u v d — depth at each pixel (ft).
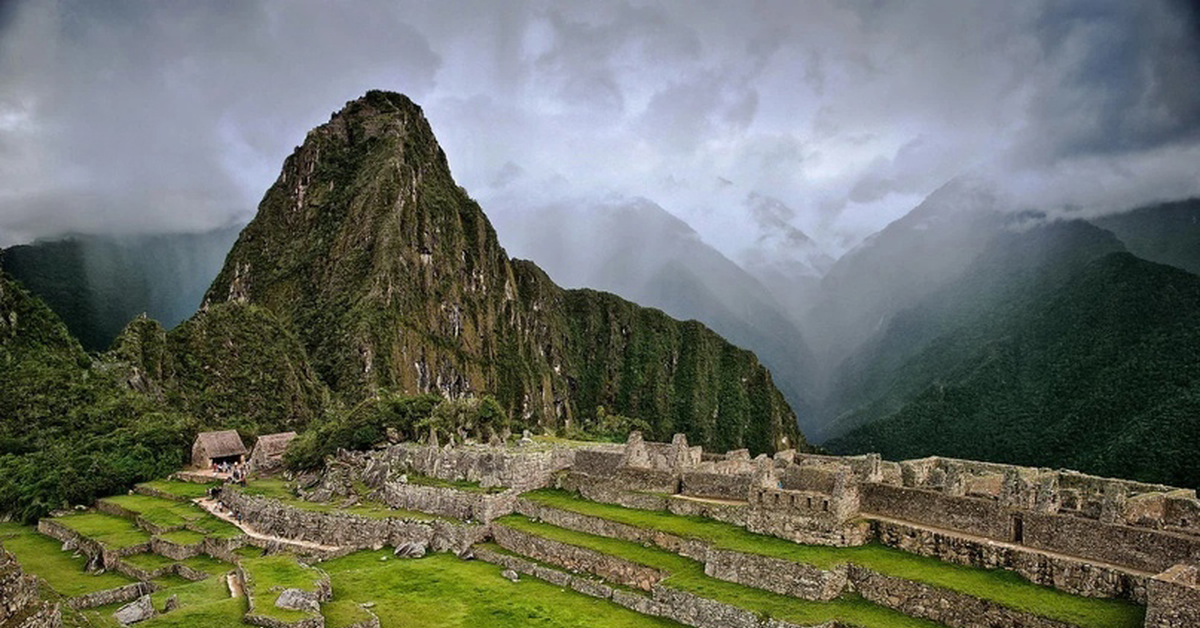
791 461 182.19
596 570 145.07
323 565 165.48
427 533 175.83
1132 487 151.43
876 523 127.03
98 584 172.04
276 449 304.71
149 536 202.69
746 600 116.67
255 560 145.48
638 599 130.72
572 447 212.84
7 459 309.22
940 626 104.73
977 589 105.29
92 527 216.33
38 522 238.07
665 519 154.30
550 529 164.66
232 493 225.56
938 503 123.95
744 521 144.97
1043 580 106.01
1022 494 123.85
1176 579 90.22
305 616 110.52
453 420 275.18
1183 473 277.23
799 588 116.98
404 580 149.79
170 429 323.37
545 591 142.20
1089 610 97.09
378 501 202.80
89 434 371.97
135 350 549.95
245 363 613.11
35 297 549.54
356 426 257.14
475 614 130.11
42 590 115.65
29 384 433.07
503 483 187.93
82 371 483.92
